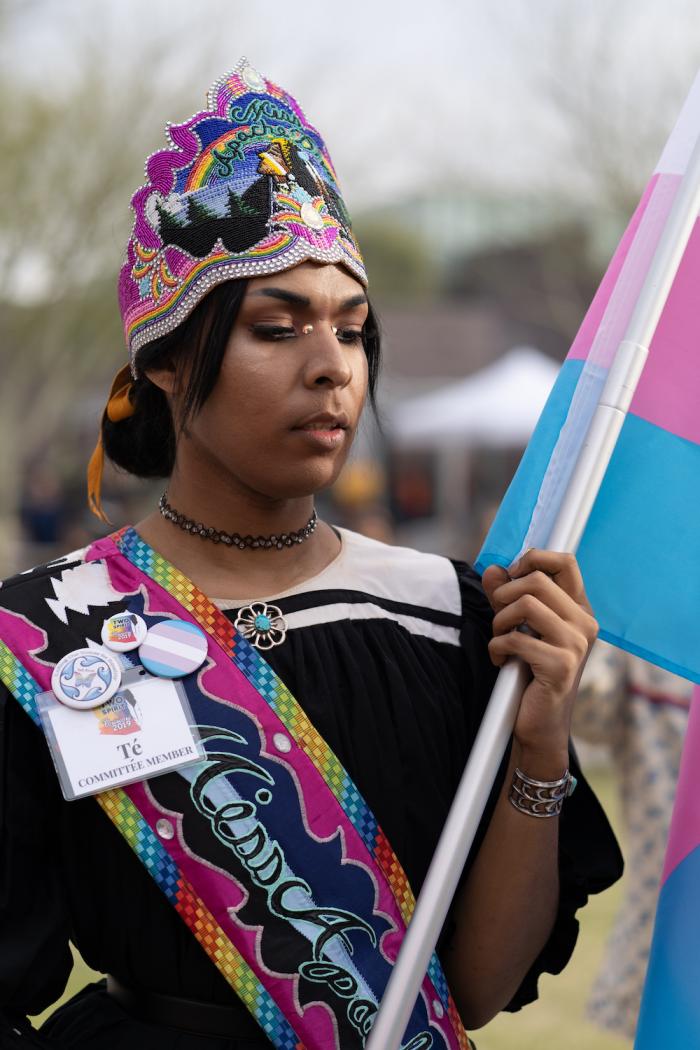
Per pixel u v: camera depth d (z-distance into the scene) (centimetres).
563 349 2411
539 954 180
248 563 172
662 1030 182
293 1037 156
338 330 165
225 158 164
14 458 1689
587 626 164
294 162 165
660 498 181
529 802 165
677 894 184
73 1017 170
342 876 160
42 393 1678
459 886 173
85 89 1425
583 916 535
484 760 161
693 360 183
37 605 167
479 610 183
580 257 1789
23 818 161
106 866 162
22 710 163
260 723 162
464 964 170
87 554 174
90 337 1622
